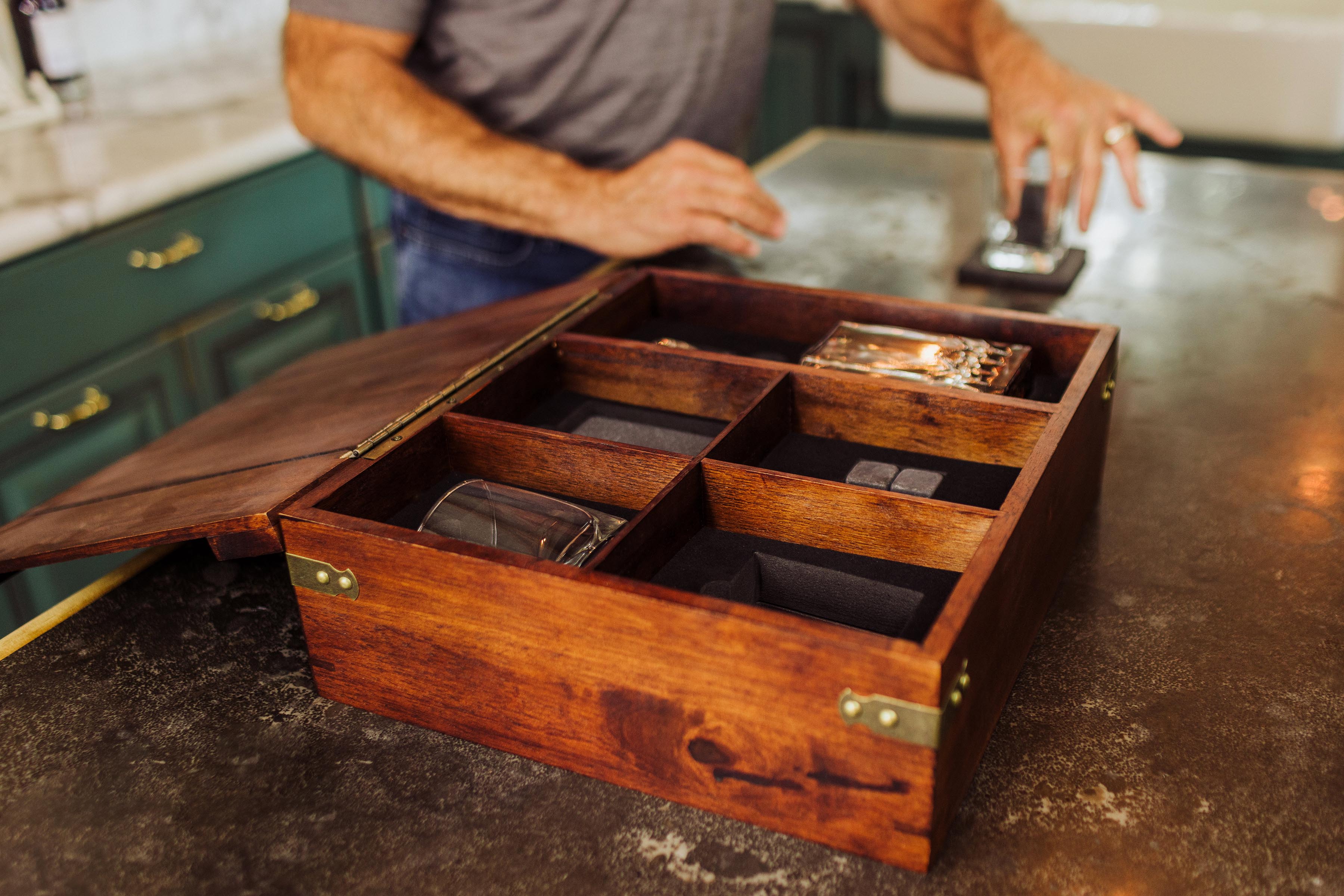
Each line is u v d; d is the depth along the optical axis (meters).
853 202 1.44
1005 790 0.59
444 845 0.56
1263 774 0.59
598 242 1.13
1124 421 0.94
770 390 0.77
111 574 0.78
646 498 0.71
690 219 1.08
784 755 0.54
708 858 0.55
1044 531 0.66
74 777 0.61
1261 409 0.95
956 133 3.07
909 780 0.52
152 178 1.61
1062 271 1.20
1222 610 0.71
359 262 2.04
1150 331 1.09
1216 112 2.56
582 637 0.56
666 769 0.58
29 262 1.47
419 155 1.15
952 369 0.80
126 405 1.65
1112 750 0.61
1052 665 0.67
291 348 1.93
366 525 0.61
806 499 0.66
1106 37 2.59
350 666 0.65
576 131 1.34
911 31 1.51
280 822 0.58
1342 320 1.10
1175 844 0.55
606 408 0.85
